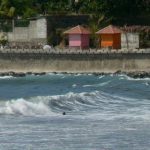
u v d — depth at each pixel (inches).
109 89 6599.4
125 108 5236.2
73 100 5413.4
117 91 6412.4
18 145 3978.8
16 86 7165.4
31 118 4731.8
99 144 4023.1
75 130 4372.5
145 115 4896.7
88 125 4522.6
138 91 6461.6
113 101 5629.9
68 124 4549.7
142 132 4325.8
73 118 4763.8
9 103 5022.1
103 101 5585.6
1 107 4940.9
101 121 4660.4
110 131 4352.9
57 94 6023.6
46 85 7239.2
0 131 4318.4
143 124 4564.5
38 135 4227.4
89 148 3932.1
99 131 4350.4
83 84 7258.9
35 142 4057.6
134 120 4699.8
